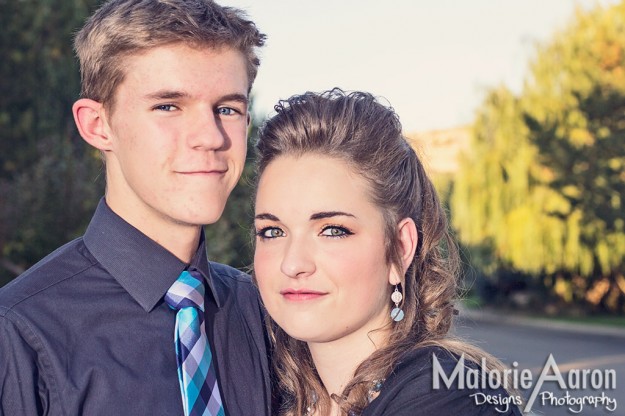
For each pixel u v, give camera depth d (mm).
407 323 2625
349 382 2533
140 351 2461
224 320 2760
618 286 26219
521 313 28016
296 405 2771
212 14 2447
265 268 2572
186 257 2619
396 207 2598
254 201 2820
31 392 2307
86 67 2535
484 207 26312
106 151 2582
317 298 2502
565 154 25078
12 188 12789
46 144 13539
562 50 25984
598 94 25188
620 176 24938
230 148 2535
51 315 2402
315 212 2486
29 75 14594
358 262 2512
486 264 26812
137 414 2385
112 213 2570
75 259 2541
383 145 2578
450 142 31938
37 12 14641
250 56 2564
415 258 2742
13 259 12555
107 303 2480
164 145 2424
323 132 2541
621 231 24875
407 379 2441
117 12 2441
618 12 25594
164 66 2406
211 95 2447
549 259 25500
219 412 2514
